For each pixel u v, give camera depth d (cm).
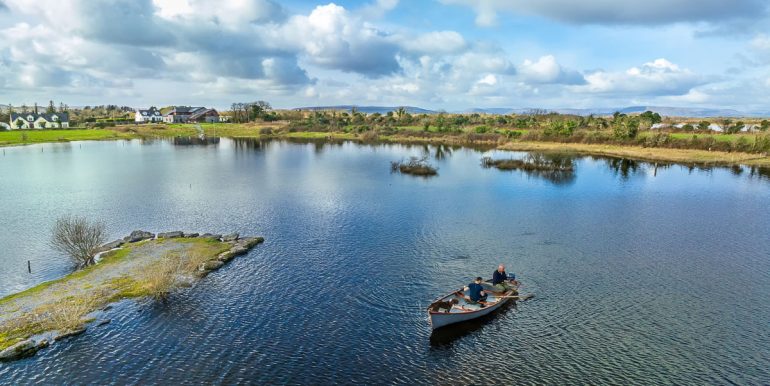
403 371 2652
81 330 2977
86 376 2547
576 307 3400
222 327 3080
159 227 5347
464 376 2612
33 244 4653
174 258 4169
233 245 4616
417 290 3662
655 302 3472
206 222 5566
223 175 9200
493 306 3303
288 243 4772
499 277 3600
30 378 2522
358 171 9912
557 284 3781
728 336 3006
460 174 9494
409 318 3231
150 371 2602
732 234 5112
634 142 13962
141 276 3812
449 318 3055
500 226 5409
